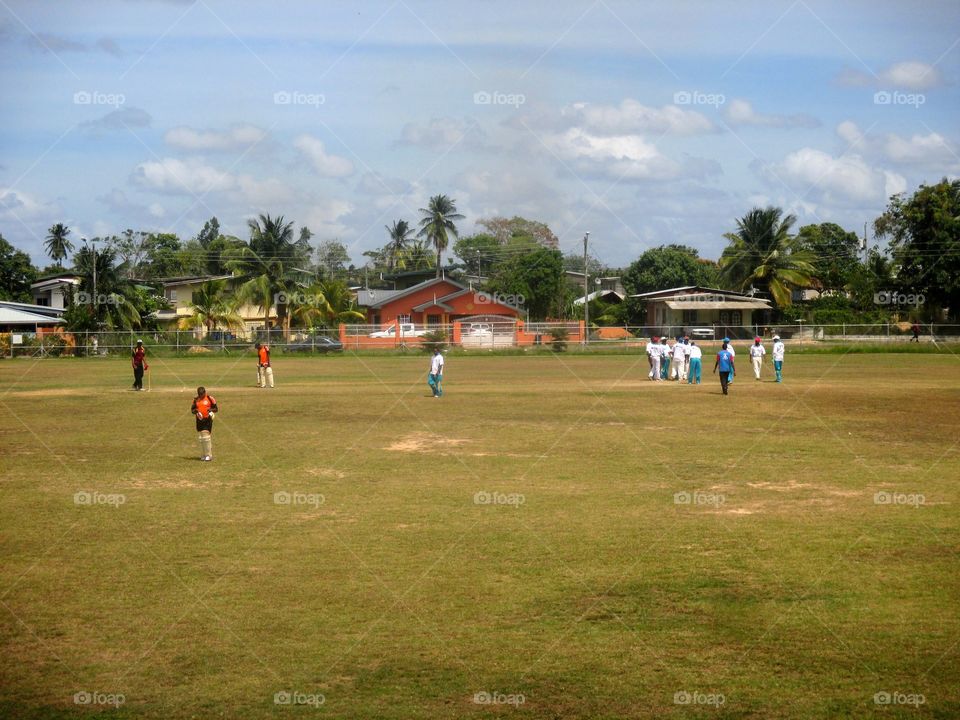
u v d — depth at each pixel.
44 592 11.62
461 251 118.50
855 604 10.96
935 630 10.16
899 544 13.49
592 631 10.21
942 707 8.45
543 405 32.72
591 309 99.56
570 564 12.56
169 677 9.18
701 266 108.38
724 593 11.38
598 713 8.38
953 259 75.31
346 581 11.92
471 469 19.72
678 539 13.82
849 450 22.02
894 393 36.50
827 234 106.88
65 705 8.61
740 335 82.50
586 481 18.28
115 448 23.27
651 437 24.39
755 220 89.56
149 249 111.69
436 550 13.28
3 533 14.50
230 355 72.44
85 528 14.78
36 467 20.47
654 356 44.81
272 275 79.50
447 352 72.94
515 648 9.77
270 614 10.78
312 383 44.50
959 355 66.19
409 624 10.44
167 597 11.39
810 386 40.12
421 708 8.50
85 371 55.25
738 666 9.31
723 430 25.69
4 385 44.09
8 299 94.31
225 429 26.83
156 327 81.88
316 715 8.36
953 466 19.80
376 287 119.75
